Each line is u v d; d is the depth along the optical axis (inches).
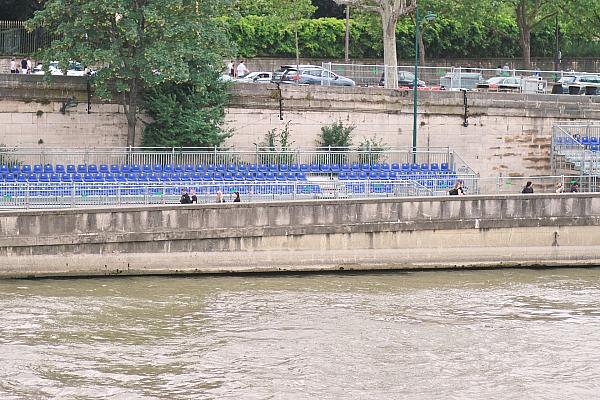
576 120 5201.8
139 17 4658.0
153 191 4128.9
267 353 2795.3
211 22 4830.2
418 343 2906.0
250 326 3051.2
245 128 4977.9
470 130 5128.0
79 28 4682.6
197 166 4675.2
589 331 3063.5
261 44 6752.0
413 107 5083.7
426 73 5821.9
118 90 4677.7
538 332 3043.8
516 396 2516.0
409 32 7007.9
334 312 3225.9
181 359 2738.7
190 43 4761.3
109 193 4077.3
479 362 2753.4
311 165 4820.4
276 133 5002.5
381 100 5073.8
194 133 4781.0
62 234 3627.0
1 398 2439.7
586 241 4042.8
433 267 3927.2
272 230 3794.3
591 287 3681.1
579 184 4722.0
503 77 5625.0
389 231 3885.3
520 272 3929.6
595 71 7386.8
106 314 3154.5
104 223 3663.9
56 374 2603.3
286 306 3299.7
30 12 5964.6
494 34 7278.5
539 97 5162.4
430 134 5113.2
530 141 5167.3
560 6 6727.4
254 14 7022.6
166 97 4778.5
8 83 4709.6
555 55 7308.1
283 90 4990.2
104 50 4628.4
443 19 7126.0
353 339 2933.1
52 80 4749.0
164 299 3363.7
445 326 3090.6
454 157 5019.7
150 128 4813.0
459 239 3939.5
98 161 4712.1
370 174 4741.6
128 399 2452.0
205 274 3752.5
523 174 5172.2
